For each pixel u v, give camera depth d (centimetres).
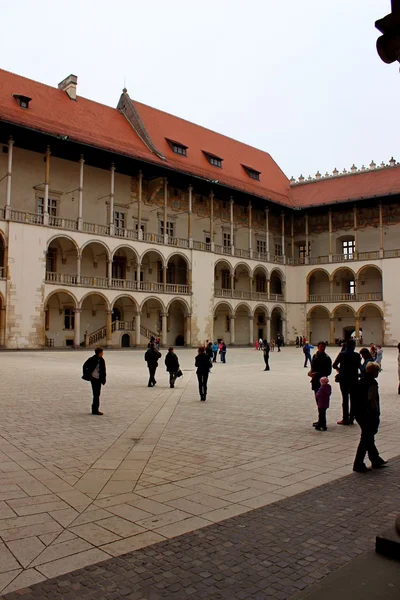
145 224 5572
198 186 5841
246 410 1457
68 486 723
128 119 5909
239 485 736
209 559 495
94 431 1116
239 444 1011
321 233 6962
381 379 2481
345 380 1245
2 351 4012
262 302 6475
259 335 6875
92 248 5119
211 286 5844
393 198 6162
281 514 619
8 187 4266
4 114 4169
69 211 4941
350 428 1201
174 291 5472
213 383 2219
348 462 881
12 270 4209
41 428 1138
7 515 609
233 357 4225
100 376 1343
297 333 6800
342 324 6775
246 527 576
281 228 7062
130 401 1599
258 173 6750
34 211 4691
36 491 700
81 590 437
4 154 4541
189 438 1061
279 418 1327
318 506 648
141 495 687
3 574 464
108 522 589
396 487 734
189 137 6378
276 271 6800
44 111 4819
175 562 489
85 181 5103
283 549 518
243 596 427
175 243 5575
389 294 6122
